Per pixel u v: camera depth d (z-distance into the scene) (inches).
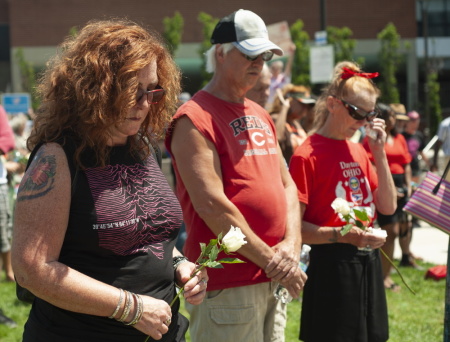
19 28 1163.3
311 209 139.6
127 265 83.4
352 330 135.9
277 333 128.8
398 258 333.4
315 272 139.1
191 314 125.1
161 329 82.8
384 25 1216.2
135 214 83.9
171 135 122.9
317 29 1200.8
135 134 87.9
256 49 121.4
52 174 78.7
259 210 119.8
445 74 1433.3
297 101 236.1
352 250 136.6
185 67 1192.2
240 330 119.7
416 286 272.2
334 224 138.3
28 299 86.7
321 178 138.3
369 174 148.6
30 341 83.4
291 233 125.3
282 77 343.3
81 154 81.9
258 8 1194.6
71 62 82.0
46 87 84.0
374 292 139.3
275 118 227.8
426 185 131.6
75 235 80.7
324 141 141.6
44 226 77.5
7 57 1296.8
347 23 1213.7
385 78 1039.0
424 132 1031.0
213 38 127.4
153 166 91.2
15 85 1161.4
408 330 214.2
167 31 1017.5
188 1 1187.9
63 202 78.8
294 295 122.7
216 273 119.2
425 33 1205.7
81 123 81.5
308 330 139.6
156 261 86.0
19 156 279.9
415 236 406.3
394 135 285.6
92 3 1171.3
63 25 1168.2
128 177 85.4
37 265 76.7
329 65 477.4
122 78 79.7
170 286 89.7
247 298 119.9
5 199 252.7
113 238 81.7
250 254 117.2
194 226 123.2
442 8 1380.4
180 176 121.3
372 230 134.5
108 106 79.8
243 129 123.5
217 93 126.0
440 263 325.4
